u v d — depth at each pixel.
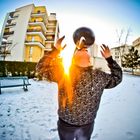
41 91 8.16
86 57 1.35
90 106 1.27
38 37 32.38
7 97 6.32
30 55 32.38
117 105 5.02
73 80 1.28
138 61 29.41
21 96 6.61
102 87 1.32
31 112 4.30
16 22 33.38
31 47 32.53
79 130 1.29
